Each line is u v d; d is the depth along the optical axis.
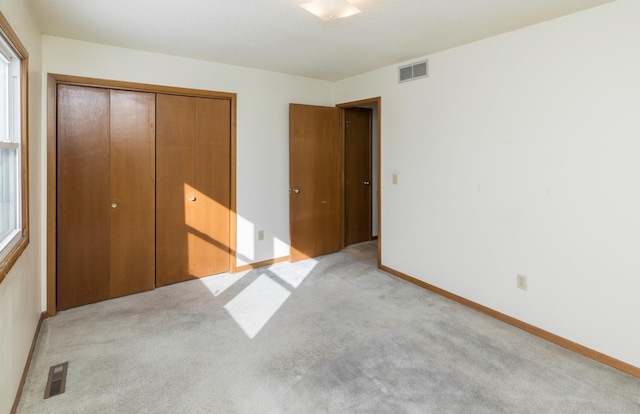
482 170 3.03
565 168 2.49
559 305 2.56
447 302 3.30
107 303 3.24
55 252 3.00
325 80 4.64
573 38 2.40
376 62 3.73
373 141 5.57
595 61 2.30
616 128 2.23
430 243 3.55
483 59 2.96
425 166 3.55
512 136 2.79
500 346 2.53
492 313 3.01
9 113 2.08
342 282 3.80
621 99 2.20
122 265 3.38
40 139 2.82
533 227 2.70
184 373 2.19
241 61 3.71
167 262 3.65
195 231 3.80
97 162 3.20
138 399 1.95
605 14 2.25
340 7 2.35
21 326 2.07
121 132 3.29
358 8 2.35
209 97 3.76
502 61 2.83
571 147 2.45
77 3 2.31
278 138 4.30
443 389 2.04
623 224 2.23
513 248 2.83
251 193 4.14
